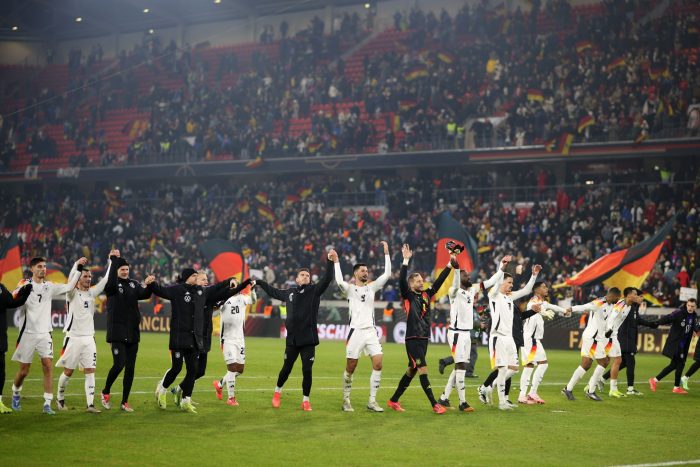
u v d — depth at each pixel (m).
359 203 46.47
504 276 15.18
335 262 13.80
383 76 49.97
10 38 64.19
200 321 13.35
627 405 15.82
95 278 42.12
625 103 41.62
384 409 14.12
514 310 14.92
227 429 11.68
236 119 51.53
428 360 25.89
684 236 35.41
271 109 51.06
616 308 16.44
